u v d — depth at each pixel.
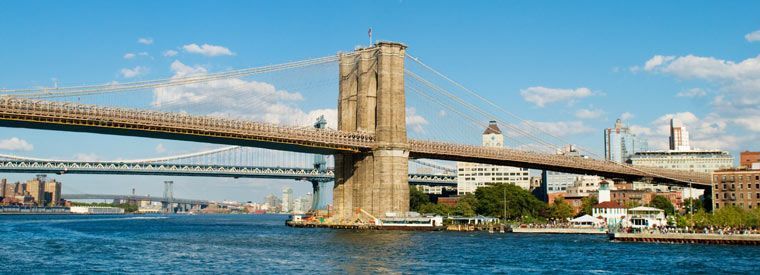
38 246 115.50
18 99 140.75
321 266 85.81
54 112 144.25
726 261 93.88
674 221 173.75
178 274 78.38
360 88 199.38
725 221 153.12
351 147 191.12
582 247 116.62
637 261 93.81
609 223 172.75
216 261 91.06
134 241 129.88
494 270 83.50
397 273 79.81
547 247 116.31
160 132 160.38
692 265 89.44
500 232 168.88
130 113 154.75
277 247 114.00
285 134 176.62
